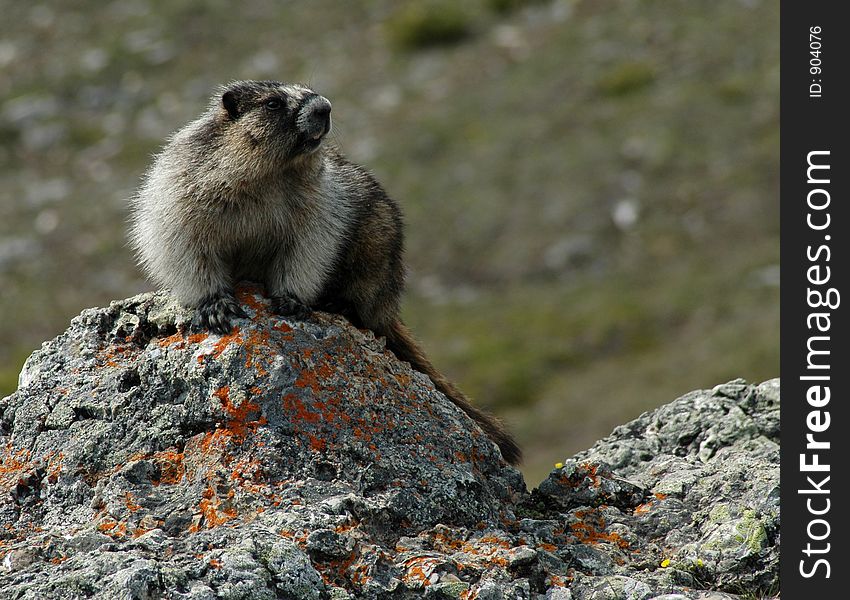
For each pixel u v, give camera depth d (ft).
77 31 190.70
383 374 41.22
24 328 139.74
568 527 39.73
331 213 45.24
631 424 49.42
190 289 42.57
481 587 33.96
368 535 35.65
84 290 146.30
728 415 46.88
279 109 43.09
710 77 165.17
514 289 142.61
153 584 31.40
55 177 165.58
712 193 149.18
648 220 147.74
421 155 160.97
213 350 39.73
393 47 182.39
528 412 122.52
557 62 173.27
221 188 42.91
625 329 132.77
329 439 38.42
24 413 41.09
